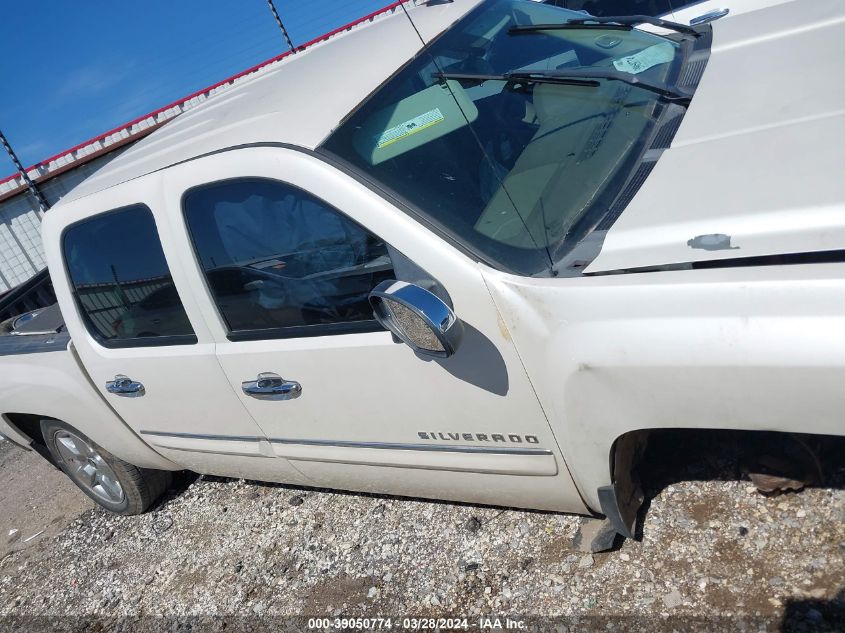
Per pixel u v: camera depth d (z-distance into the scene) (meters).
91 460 4.13
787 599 2.06
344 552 3.15
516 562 2.66
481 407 2.25
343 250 2.31
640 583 2.32
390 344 2.32
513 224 2.15
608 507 2.25
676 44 3.14
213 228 2.62
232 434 3.12
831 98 2.12
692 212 1.91
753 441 2.36
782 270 1.69
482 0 3.17
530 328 2.00
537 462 2.29
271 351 2.64
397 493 2.94
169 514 4.11
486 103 2.51
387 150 2.32
